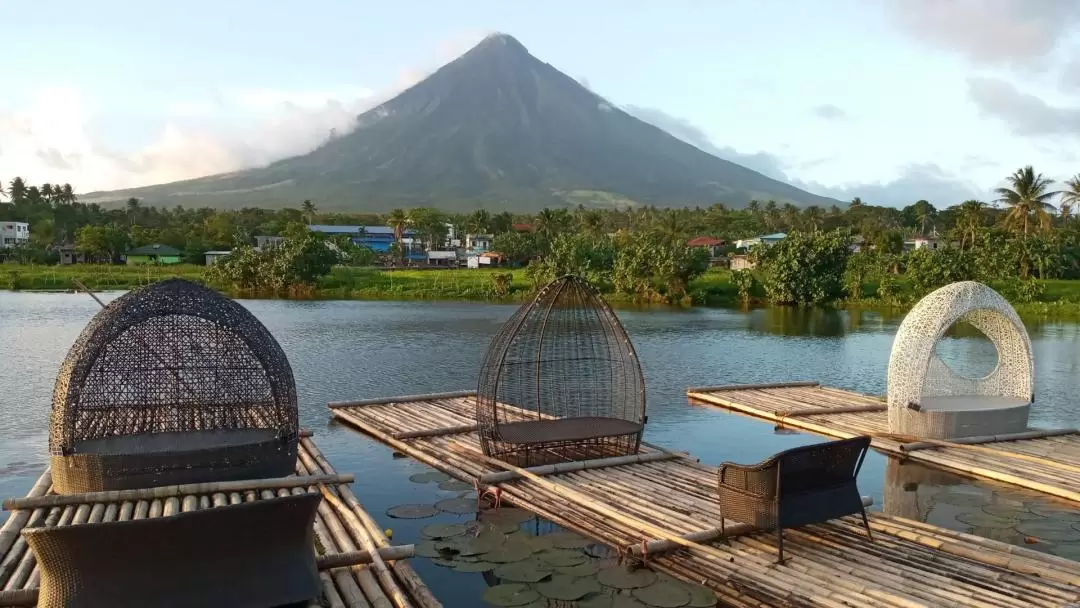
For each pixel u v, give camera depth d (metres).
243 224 113.44
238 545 6.07
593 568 7.59
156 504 8.77
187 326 10.70
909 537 7.88
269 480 9.55
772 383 19.06
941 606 6.34
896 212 121.00
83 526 5.48
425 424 13.92
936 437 12.68
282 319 38.50
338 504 8.98
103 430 10.34
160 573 5.81
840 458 7.60
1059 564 7.10
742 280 52.94
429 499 10.04
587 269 57.78
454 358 24.48
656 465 10.90
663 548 7.69
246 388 10.80
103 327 9.44
